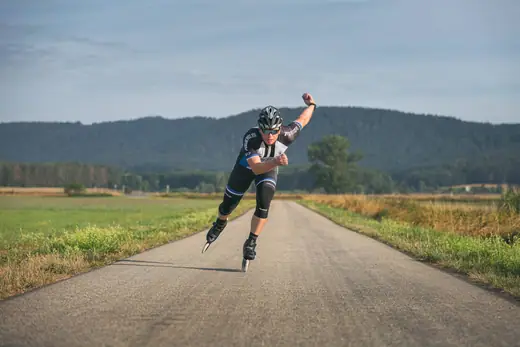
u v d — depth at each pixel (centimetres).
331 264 1163
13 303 701
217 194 16625
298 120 939
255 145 891
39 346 502
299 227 2591
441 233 2038
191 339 531
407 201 3753
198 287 839
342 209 5603
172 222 2889
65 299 730
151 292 791
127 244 1499
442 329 577
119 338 532
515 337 545
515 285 842
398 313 657
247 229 2405
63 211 5459
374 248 1545
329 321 612
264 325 591
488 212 2402
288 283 888
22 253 1445
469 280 934
